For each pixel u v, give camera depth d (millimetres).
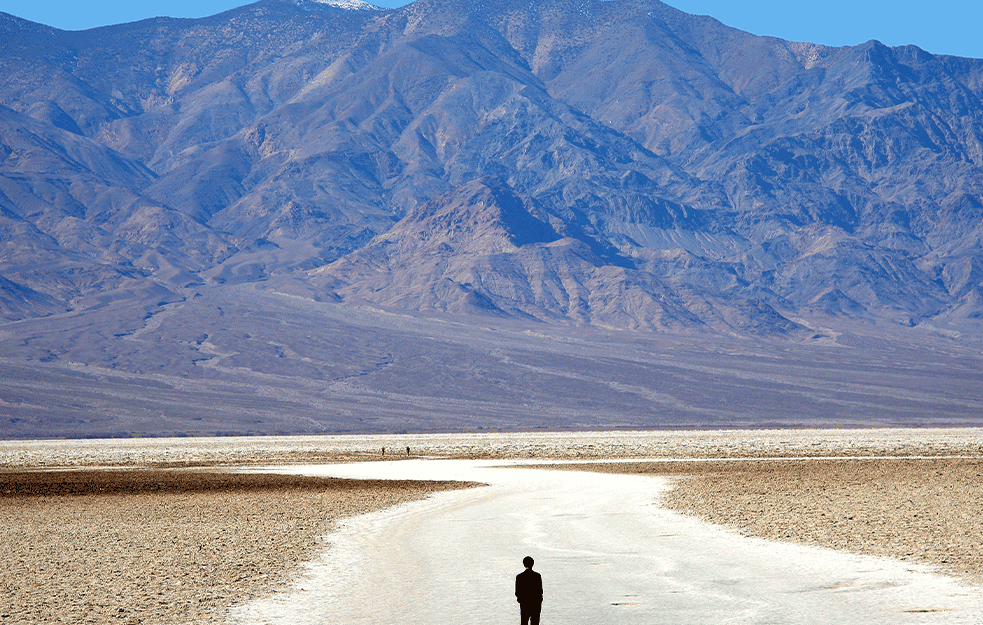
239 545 70062
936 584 50625
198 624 44531
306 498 112062
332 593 51625
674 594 49938
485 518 86750
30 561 63312
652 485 123812
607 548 66500
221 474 164750
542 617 45062
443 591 51938
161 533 78000
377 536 74750
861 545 63812
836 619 43875
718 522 79562
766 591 50281
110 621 45062
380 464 193500
